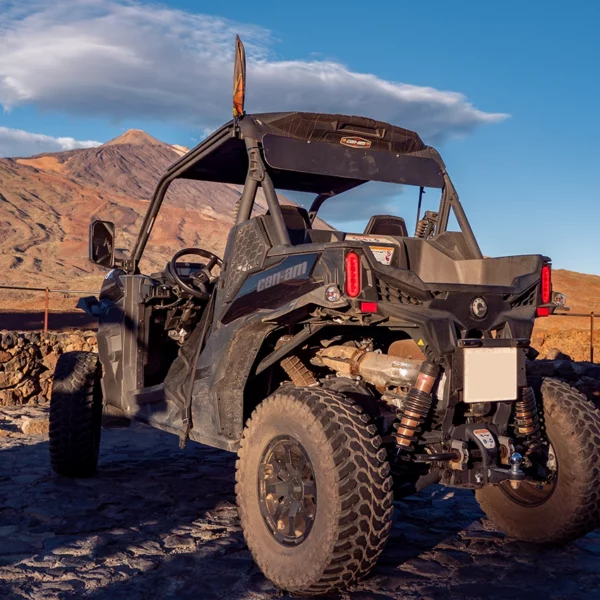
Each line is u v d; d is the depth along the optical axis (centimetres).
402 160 514
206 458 750
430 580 408
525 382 423
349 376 445
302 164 478
